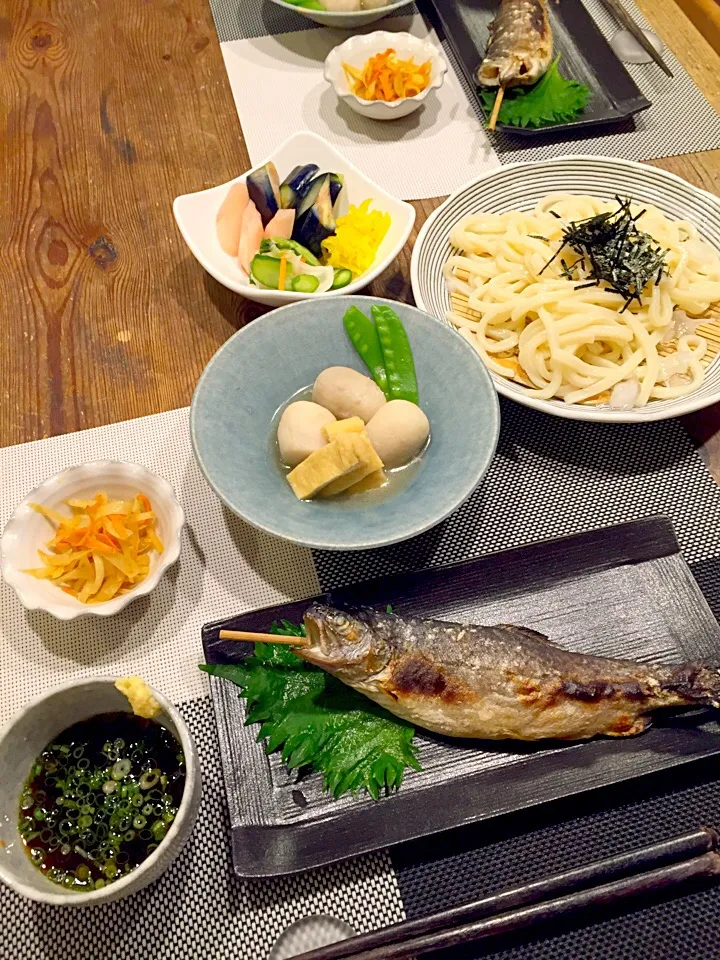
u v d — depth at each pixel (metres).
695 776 0.39
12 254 0.60
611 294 0.53
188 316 0.56
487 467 0.41
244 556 0.46
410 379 0.46
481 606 0.43
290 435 0.44
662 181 0.59
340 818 0.36
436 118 0.69
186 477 0.49
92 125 0.68
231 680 0.39
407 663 0.37
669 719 0.39
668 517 0.45
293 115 0.69
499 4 0.75
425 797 0.37
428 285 0.54
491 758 0.38
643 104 0.67
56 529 0.43
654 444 0.51
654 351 0.51
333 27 0.73
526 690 0.37
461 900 0.36
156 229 0.61
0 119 0.69
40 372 0.54
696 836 0.35
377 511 0.42
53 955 0.35
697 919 0.35
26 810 0.35
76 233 0.61
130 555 0.42
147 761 0.36
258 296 0.51
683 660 0.41
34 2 0.79
